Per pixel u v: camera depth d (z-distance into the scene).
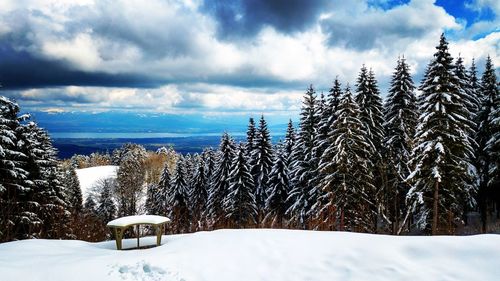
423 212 24.20
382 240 8.54
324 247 8.45
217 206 40.16
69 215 32.03
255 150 37.91
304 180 30.83
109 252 9.32
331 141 26.50
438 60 21.88
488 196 31.17
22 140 24.78
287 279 7.04
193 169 54.69
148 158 106.62
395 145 27.97
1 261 7.92
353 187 25.19
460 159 22.09
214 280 7.00
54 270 7.29
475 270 6.82
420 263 7.26
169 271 7.34
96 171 117.38
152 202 57.75
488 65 31.81
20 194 23.91
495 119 26.38
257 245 8.88
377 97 28.78
